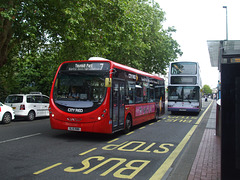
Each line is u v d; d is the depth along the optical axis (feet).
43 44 52.65
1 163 19.16
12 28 43.70
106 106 28.32
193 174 16.26
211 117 61.21
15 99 52.54
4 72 64.23
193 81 65.92
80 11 43.06
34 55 57.72
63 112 29.27
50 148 24.88
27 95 53.36
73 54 54.90
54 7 44.45
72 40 49.80
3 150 23.72
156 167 18.70
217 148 24.70
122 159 20.88
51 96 30.48
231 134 11.98
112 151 23.82
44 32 50.44
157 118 53.21
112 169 17.98
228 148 11.98
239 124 11.90
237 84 12.01
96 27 51.85
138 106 39.60
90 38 52.42
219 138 30.63
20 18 40.70
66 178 15.88
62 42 51.31
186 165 18.62
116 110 30.76
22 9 39.60
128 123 35.27
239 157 11.85
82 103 28.89
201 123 48.88
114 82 30.17
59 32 47.67
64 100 29.78
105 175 16.62
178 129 39.88
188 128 41.14
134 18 55.47
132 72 37.06
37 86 84.17
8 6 37.91
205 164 18.76
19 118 55.77
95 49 53.42
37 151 23.44
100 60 30.01
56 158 20.88
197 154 22.06
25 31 39.29
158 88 54.44
